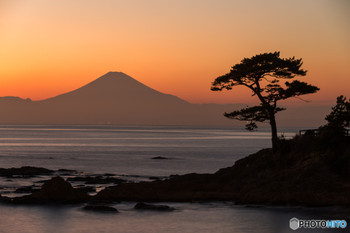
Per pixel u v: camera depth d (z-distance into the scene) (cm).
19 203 3784
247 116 4681
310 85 4575
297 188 3744
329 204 3459
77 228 2866
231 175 4672
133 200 3966
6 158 11188
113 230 2814
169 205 3712
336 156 3981
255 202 3694
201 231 2775
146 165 9612
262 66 4491
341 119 4222
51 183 3966
